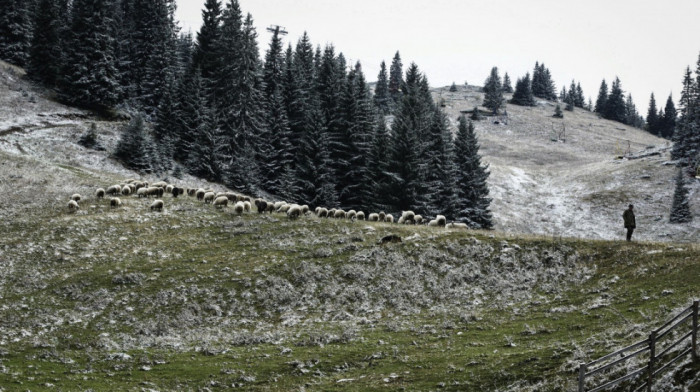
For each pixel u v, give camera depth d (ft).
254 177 227.20
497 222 261.85
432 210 203.41
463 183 227.40
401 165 197.36
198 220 130.11
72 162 190.90
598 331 66.54
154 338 78.07
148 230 121.08
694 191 267.39
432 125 227.40
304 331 81.05
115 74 259.60
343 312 89.10
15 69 271.08
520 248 104.94
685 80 417.08
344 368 65.87
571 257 98.53
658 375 48.39
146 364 67.00
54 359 66.44
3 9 284.00
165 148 220.43
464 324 79.05
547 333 69.72
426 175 211.00
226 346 75.00
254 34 258.98
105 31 257.55
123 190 151.02
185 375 63.72
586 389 50.75
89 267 99.71
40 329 77.05
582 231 253.85
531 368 58.13
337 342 75.41
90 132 213.46
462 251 106.63
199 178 219.00
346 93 230.07
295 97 255.09
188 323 84.23
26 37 287.89
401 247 109.29
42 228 115.14
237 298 92.17
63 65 254.88
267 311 89.56
